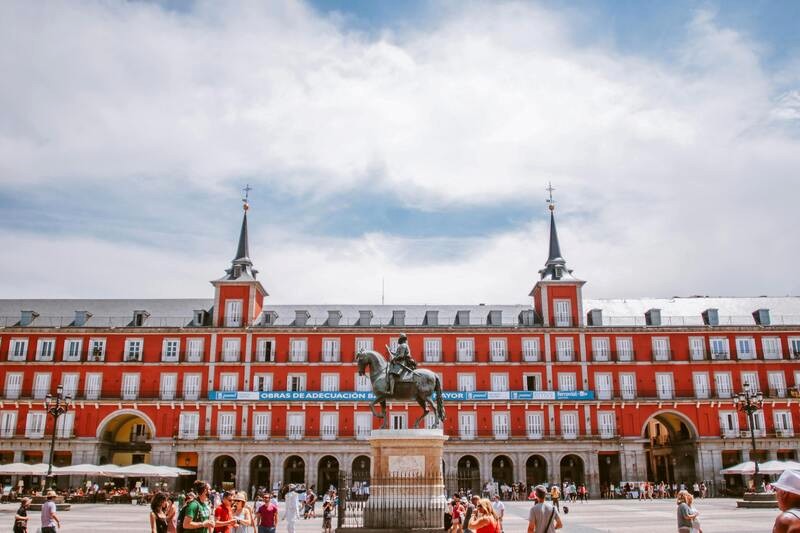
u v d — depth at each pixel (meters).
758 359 61.88
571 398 60.47
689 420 60.44
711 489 58.19
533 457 61.78
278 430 60.12
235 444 59.00
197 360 61.88
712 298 69.31
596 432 60.00
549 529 12.35
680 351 62.31
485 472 58.66
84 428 60.00
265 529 17.17
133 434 64.81
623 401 60.44
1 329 62.03
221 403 60.38
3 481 58.53
